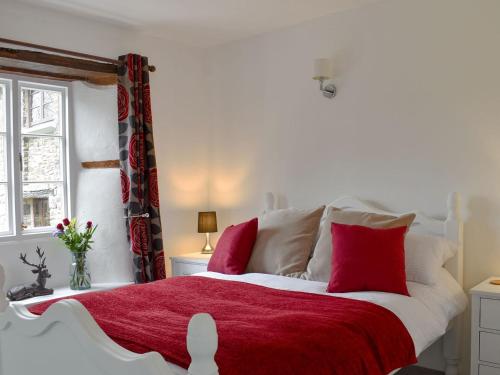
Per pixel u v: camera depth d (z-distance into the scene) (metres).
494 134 3.13
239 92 4.41
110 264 3.82
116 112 3.88
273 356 1.74
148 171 3.90
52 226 3.73
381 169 3.59
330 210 3.34
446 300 2.82
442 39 3.32
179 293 2.69
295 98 4.04
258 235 3.43
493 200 3.14
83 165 3.83
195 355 1.35
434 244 2.99
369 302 2.44
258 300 2.55
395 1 3.50
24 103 3.60
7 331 2.04
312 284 2.91
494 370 2.72
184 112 4.45
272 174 4.20
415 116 3.44
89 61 3.64
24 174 3.60
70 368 1.72
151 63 4.19
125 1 3.40
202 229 4.31
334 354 1.90
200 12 3.66
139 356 1.47
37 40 3.47
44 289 3.36
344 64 3.75
